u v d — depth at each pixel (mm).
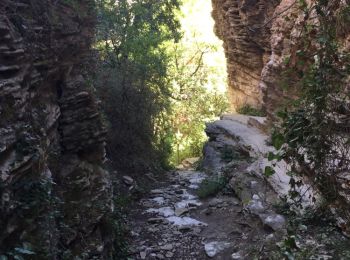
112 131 14211
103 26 15938
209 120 24438
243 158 13555
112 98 14492
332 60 4000
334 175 4094
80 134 8008
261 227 9031
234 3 17422
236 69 19859
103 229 7879
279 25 11977
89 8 10219
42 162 5805
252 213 9570
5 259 4008
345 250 5906
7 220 4570
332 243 6094
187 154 23625
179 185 14484
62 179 7352
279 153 4258
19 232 4770
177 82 23656
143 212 11648
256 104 18234
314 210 6656
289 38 11023
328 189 4141
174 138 22203
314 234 6363
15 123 5230
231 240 9297
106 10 16094
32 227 4977
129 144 14680
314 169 4156
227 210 11000
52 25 7520
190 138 24203
